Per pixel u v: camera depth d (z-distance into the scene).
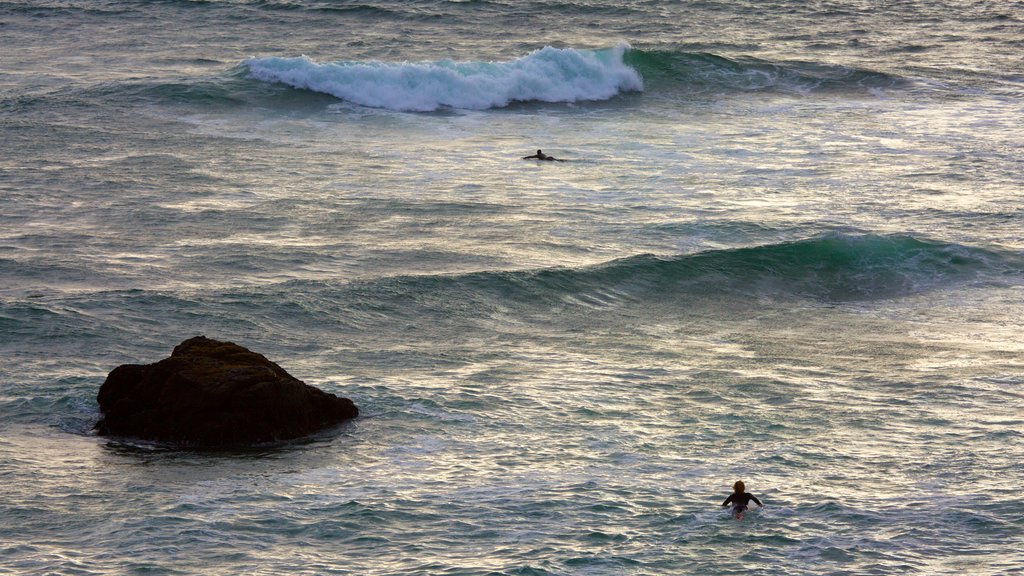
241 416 74.31
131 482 67.50
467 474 69.81
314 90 198.00
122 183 145.62
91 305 100.94
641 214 140.25
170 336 95.62
